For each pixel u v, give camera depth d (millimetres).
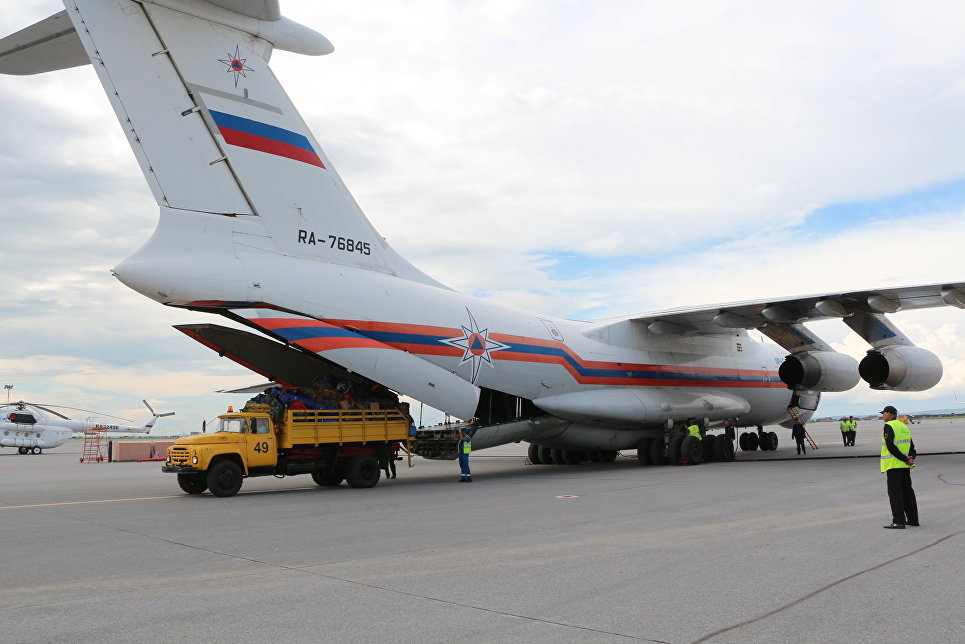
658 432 18625
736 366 21000
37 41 10555
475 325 14367
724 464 17453
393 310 13070
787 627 4195
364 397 13852
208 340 13195
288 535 7582
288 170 12430
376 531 7777
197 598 4949
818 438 36562
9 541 7359
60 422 40062
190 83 11383
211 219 11383
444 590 5117
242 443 11773
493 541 7047
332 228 12930
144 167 10875
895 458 7438
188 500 11156
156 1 11031
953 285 13672
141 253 10680
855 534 7113
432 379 13258
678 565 5812
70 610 4664
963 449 21344
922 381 16297
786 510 8883
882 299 14883
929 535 7016
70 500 11438
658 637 4039
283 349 13805
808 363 18000
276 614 4539
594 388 16766
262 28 12148
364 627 4258
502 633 4125
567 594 4969
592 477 14484
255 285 11469
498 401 15852
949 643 3906
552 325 16406
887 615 4410
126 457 28844
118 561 6273
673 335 19000
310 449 12617
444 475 16031
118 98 10711
